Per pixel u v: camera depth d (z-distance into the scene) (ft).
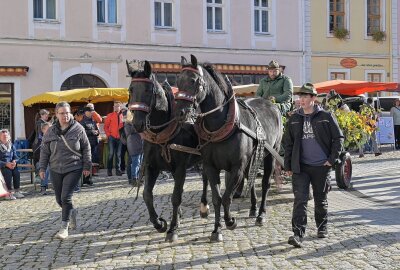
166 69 86.22
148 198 26.81
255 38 95.35
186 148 25.99
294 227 25.35
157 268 22.45
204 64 26.02
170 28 88.89
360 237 26.53
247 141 26.43
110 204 39.01
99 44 83.82
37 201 42.37
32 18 79.82
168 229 28.50
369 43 105.09
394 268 21.65
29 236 29.09
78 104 68.08
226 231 28.71
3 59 78.43
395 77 106.83
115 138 56.90
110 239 27.81
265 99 33.24
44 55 80.59
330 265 22.22
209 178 26.37
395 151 79.36
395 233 27.25
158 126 25.85
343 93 71.00
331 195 40.19
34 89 79.97
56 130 28.91
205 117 25.49
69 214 28.81
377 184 45.29
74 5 82.33
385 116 84.99
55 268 22.94
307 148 25.36
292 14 98.48
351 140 40.68
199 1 90.89
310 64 100.01
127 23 85.81
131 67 25.81
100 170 62.64
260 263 22.75
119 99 63.93
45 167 29.35
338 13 102.83
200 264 22.82
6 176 43.57
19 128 78.74
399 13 106.73
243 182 33.91
